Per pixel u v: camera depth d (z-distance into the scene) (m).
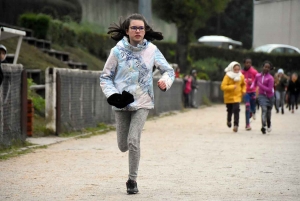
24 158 17.41
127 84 12.12
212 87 65.81
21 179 13.88
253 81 29.03
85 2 56.81
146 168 15.64
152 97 12.24
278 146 21.22
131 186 12.13
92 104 27.70
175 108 47.06
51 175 14.44
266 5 88.50
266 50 83.81
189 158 17.70
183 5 60.56
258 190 12.55
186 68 65.75
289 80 48.31
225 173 14.84
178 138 24.27
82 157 17.73
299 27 85.12
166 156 18.17
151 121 34.81
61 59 40.66
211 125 32.09
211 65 77.00
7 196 11.91
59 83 23.70
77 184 13.26
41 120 26.30
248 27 115.19
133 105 12.07
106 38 54.91
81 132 25.45
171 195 12.01
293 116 42.19
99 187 12.92
